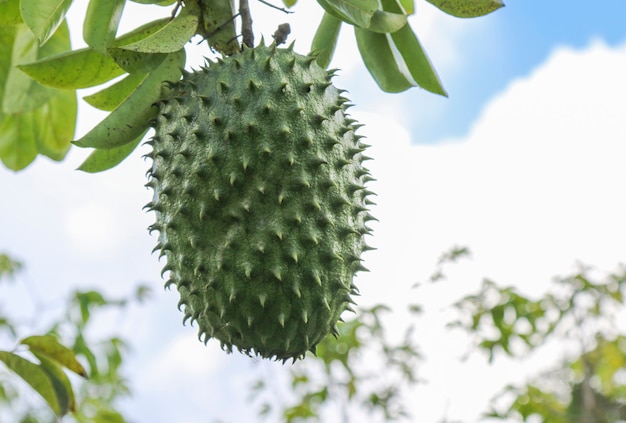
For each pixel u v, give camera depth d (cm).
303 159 83
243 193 83
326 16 104
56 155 116
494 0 97
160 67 92
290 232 82
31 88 110
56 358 102
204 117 84
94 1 91
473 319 171
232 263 82
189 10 92
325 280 84
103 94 97
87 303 177
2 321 172
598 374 184
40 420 193
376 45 103
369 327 176
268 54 87
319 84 87
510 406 160
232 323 83
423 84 103
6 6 95
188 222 83
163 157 86
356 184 86
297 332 84
